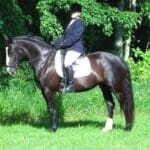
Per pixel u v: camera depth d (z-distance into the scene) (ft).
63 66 46.26
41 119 54.39
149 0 80.18
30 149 40.60
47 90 46.68
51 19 68.39
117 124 51.44
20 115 54.08
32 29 79.66
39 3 68.85
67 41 45.88
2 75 59.77
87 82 46.68
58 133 46.50
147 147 41.86
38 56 46.88
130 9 81.71
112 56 47.29
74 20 46.19
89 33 87.35
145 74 72.28
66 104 56.65
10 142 43.01
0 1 66.64
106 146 41.83
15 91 57.11
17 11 67.56
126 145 42.42
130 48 92.12
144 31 93.35
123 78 46.98
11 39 46.57
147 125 51.13
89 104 58.13
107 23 70.69
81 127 49.49
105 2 80.53
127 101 46.96
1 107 53.67
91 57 47.24
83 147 41.32
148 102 62.49
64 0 67.92
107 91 48.52
